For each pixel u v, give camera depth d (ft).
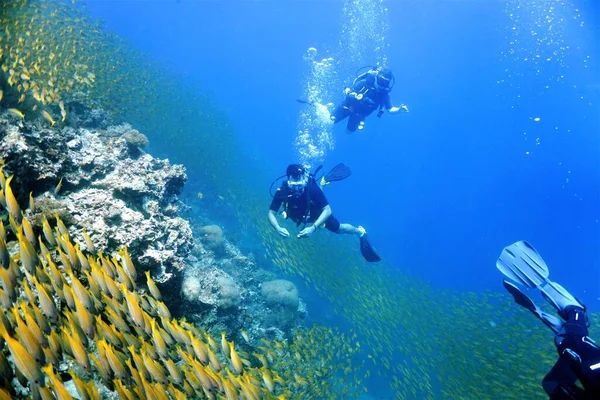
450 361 30.89
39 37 28.22
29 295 9.52
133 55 52.85
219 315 21.04
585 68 123.34
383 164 231.09
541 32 113.09
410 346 36.35
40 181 15.66
